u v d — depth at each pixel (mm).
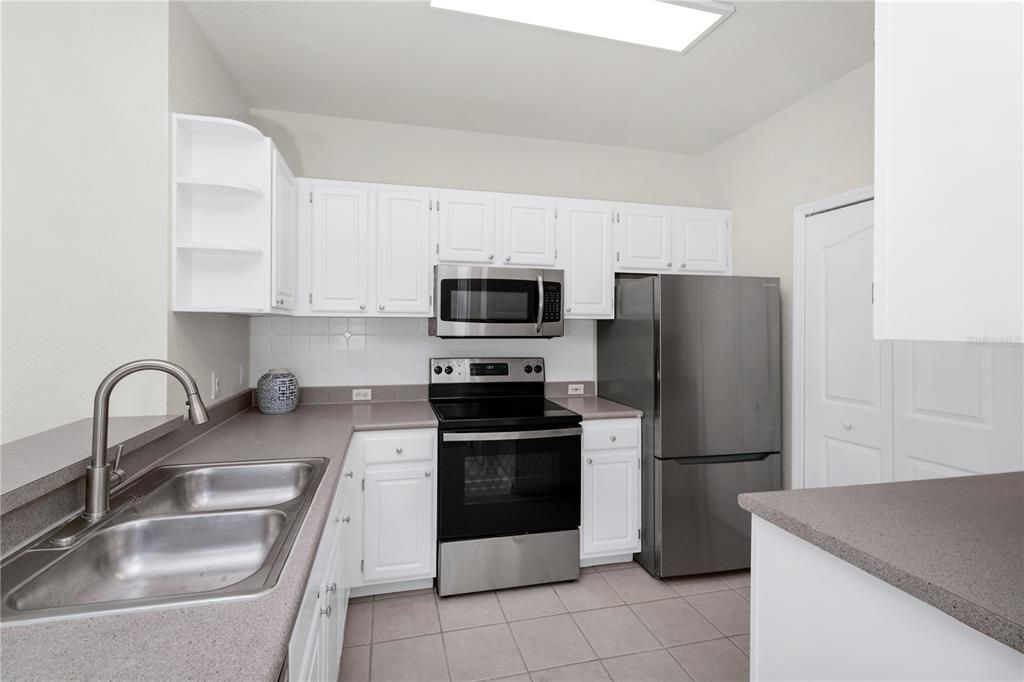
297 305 2420
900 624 869
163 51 1699
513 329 2605
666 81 2398
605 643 1972
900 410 2082
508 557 2357
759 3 1824
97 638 669
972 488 1287
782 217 2699
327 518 1211
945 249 768
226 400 2229
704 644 1970
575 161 3174
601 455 2557
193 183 1727
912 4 826
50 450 1202
